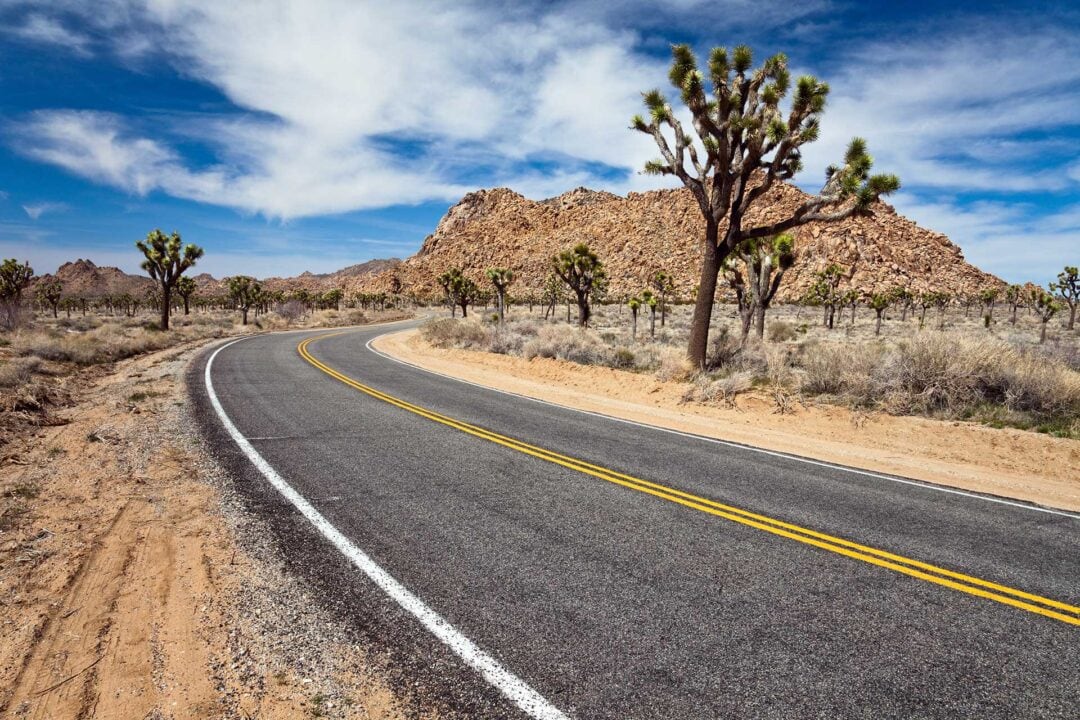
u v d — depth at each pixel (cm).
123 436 733
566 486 570
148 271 2988
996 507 546
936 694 268
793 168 1243
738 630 317
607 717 248
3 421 758
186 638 303
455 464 640
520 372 1598
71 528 444
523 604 340
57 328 2728
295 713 249
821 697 263
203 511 482
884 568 401
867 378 1028
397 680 271
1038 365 952
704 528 466
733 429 910
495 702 257
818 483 609
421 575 374
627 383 1317
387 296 12762
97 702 254
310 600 342
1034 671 287
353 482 565
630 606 340
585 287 2847
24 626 311
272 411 923
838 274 4747
